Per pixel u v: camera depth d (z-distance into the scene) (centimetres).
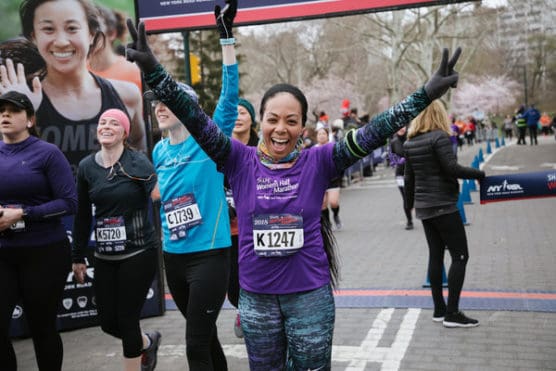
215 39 2633
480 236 838
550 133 4009
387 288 588
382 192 1488
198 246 324
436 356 407
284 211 228
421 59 3756
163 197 336
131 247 356
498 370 378
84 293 524
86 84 515
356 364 400
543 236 812
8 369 341
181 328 510
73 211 352
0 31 498
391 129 217
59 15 506
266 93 233
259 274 232
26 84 505
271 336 235
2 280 335
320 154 233
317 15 519
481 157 2131
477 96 5400
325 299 231
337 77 4269
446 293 561
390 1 506
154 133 718
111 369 421
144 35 213
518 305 507
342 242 868
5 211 326
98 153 370
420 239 854
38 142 354
